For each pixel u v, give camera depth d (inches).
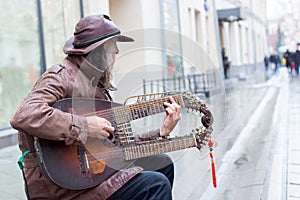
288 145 186.4
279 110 325.7
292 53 1087.0
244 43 1076.5
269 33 1964.8
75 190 60.7
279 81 791.1
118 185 60.7
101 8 297.4
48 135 55.9
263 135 215.3
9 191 140.2
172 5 464.1
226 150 174.6
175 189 114.9
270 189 123.6
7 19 263.7
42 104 56.6
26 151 63.1
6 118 253.9
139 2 372.5
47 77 60.8
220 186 125.8
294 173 139.9
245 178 135.1
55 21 287.4
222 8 802.2
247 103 389.7
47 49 284.8
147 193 60.7
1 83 258.5
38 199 63.0
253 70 1208.8
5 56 262.5
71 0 290.4
